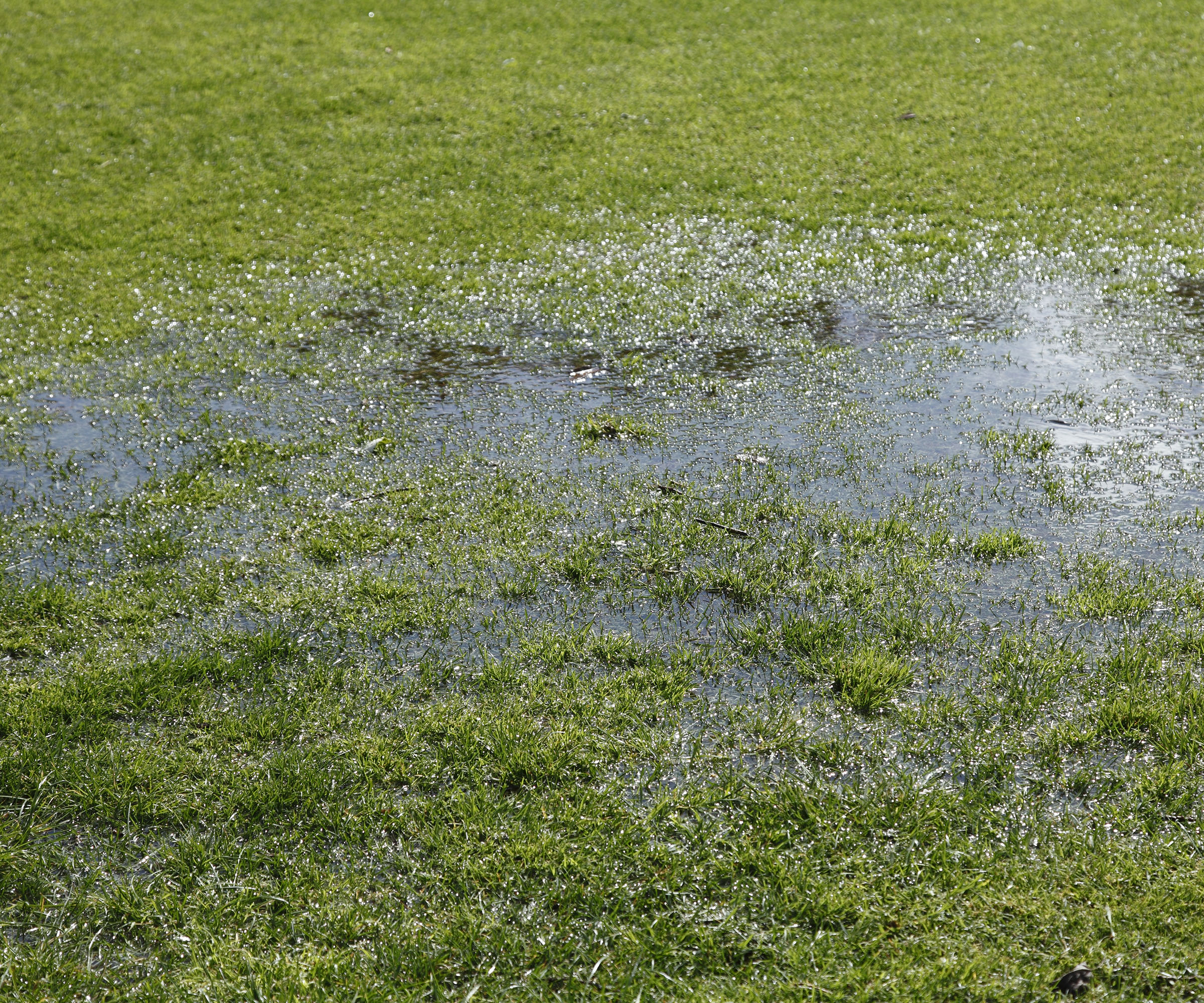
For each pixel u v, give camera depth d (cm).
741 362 942
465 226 1364
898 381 882
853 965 353
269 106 1795
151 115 1766
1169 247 1181
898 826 408
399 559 623
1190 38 1889
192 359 995
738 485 700
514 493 699
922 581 575
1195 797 416
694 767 447
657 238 1302
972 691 485
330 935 374
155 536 656
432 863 403
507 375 938
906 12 2120
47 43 2070
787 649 523
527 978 355
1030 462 717
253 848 412
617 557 614
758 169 1513
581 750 457
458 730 470
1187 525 624
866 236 1277
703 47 2009
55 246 1336
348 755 460
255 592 588
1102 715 459
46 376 958
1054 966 349
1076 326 991
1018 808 416
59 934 379
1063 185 1402
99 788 441
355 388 916
